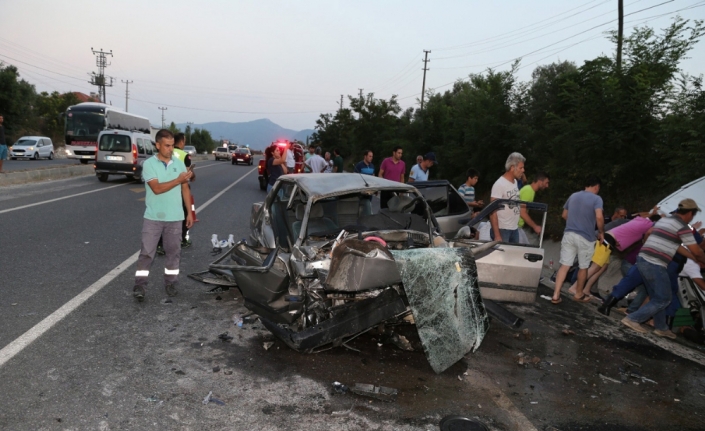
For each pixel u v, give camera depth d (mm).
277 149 10203
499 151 15734
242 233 9617
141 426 2982
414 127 26141
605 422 3428
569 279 7605
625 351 4902
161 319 4809
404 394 3594
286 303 4340
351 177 5492
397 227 5242
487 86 17156
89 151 27734
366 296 4320
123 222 9688
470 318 3996
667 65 10188
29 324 4375
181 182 5379
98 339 4203
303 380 3711
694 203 5281
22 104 41938
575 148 10938
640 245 6566
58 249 7125
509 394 3729
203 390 3469
